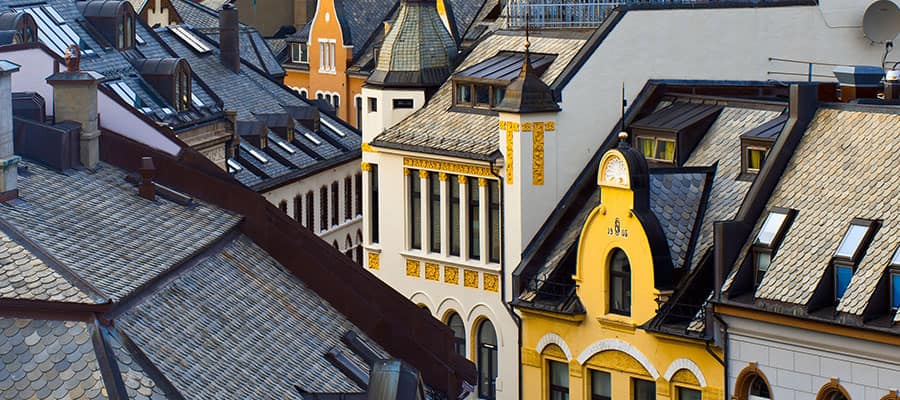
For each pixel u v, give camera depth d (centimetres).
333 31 16488
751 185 7200
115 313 4569
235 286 5347
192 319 4912
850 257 6675
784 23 8494
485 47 8844
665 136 7988
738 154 7738
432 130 8494
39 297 4353
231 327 5050
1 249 4516
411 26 8794
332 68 16512
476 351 8275
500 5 14288
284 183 10850
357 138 12175
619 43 8212
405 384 4647
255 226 5766
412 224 8556
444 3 13050
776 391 6838
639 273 7338
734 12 8431
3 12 9100
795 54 8519
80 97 5600
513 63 8519
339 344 5475
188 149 6006
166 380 4400
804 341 6719
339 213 11806
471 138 8294
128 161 5747
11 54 5688
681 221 7494
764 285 6856
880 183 6944
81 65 9356
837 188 7025
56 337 4316
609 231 7444
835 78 8506
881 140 7125
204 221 5581
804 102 7362
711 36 8400
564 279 7806
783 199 7106
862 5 8556
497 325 8125
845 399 6625
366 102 8769
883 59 8350
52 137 5406
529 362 7881
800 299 6700
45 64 5781
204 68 11644
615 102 8212
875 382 6525
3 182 4859
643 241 7294
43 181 5234
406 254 8544
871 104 7325
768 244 6925
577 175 8131
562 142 8069
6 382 4219
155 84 9738
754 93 8488
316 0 17975
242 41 14488
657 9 8275
